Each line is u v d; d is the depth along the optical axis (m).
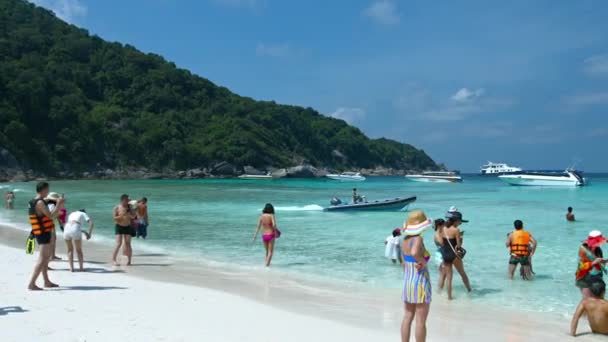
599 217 23.23
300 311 6.99
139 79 124.12
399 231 11.31
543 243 14.95
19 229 17.48
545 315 7.24
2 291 7.38
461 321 6.84
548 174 60.88
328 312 6.99
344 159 157.62
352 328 6.21
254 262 11.42
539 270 10.75
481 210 27.47
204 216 22.86
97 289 7.79
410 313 5.08
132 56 130.25
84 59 123.12
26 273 8.94
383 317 6.81
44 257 7.58
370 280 9.48
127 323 5.89
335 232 17.11
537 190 53.09
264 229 10.95
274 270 10.45
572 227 19.22
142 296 7.42
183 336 5.48
